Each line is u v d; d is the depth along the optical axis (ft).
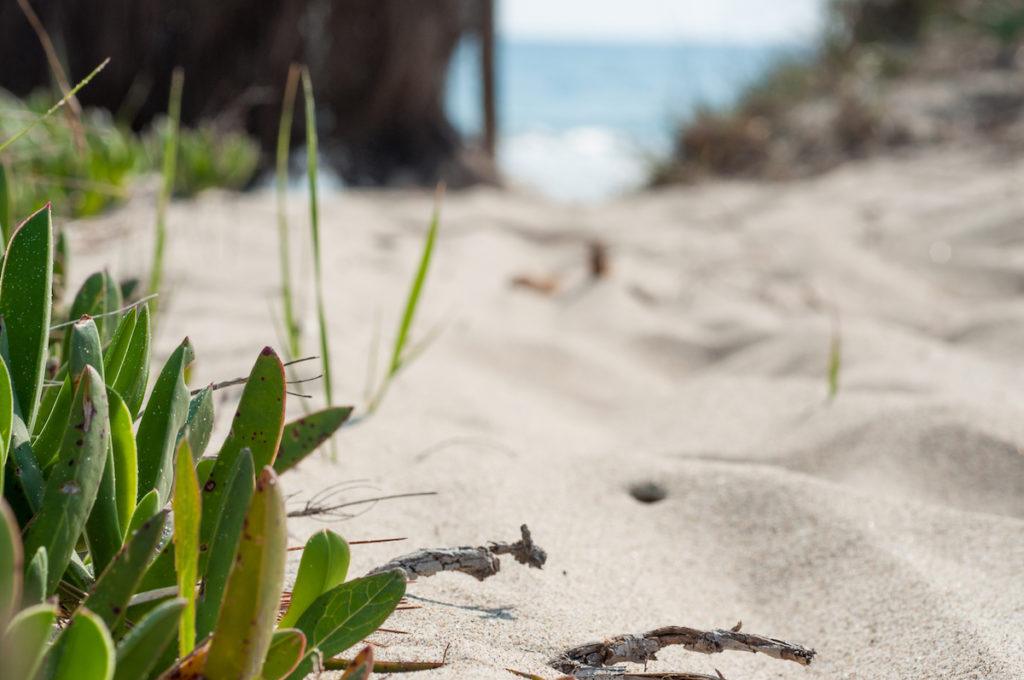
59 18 20.97
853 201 18.07
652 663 3.99
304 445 3.49
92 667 2.13
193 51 21.97
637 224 17.04
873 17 31.37
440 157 24.84
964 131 23.75
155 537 2.48
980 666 3.91
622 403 8.51
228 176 15.11
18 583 2.09
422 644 3.71
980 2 30.89
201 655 2.52
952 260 13.71
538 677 3.42
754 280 12.78
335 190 22.12
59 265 5.54
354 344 8.39
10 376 2.96
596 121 79.92
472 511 5.08
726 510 5.55
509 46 215.51
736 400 7.72
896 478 6.13
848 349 9.11
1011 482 5.94
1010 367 8.74
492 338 9.50
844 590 4.69
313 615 2.96
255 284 10.00
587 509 5.49
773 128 25.72
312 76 23.22
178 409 3.07
